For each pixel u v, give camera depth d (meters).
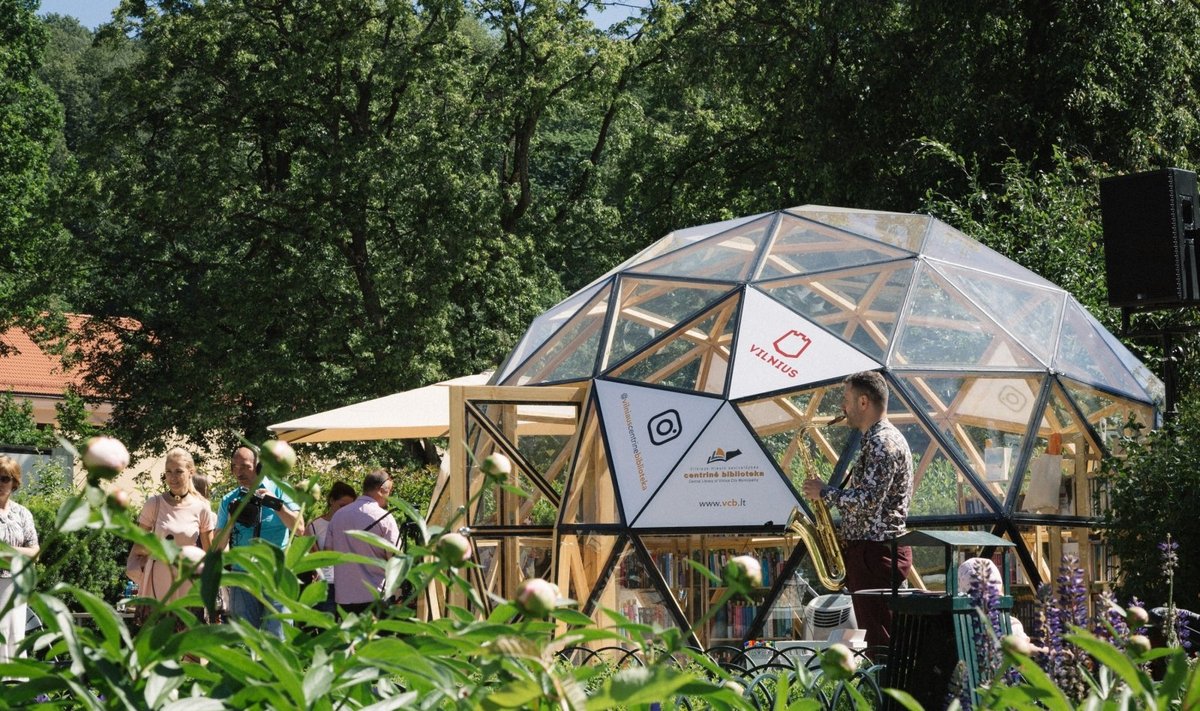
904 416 10.37
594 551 10.66
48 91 37.38
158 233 28.94
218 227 28.06
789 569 9.92
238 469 8.64
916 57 22.03
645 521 10.31
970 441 10.42
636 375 11.26
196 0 28.91
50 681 1.73
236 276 27.73
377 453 27.86
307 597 2.07
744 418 10.33
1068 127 20.11
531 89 29.05
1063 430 11.01
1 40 36.59
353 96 28.91
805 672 2.20
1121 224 9.98
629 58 30.50
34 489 20.92
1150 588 8.66
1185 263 9.75
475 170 28.47
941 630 4.21
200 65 28.86
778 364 10.62
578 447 10.97
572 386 11.12
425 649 1.98
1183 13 20.45
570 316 12.51
